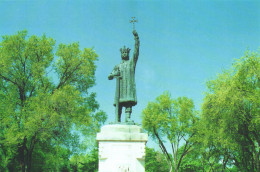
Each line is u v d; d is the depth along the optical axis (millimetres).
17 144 22547
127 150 8461
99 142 8570
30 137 23562
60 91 21734
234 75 21656
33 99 21781
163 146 32562
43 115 20875
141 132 8875
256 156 21781
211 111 22578
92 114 26828
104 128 8773
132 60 10289
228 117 20938
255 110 20297
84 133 23469
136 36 10523
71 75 26172
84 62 25281
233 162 29297
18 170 26609
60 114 21984
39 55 24391
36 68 23297
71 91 22984
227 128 21812
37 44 24156
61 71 25891
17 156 25391
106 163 8344
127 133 8594
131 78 10000
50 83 25266
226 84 21875
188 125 31438
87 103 27875
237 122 21156
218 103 21375
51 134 22703
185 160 51344
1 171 24656
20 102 23766
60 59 25594
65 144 23828
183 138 32125
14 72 24141
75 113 22688
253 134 22297
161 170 52969
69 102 21812
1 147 23281
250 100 20078
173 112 33281
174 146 32125
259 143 21391
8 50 23484
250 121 20562
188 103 32000
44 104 21406
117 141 8539
